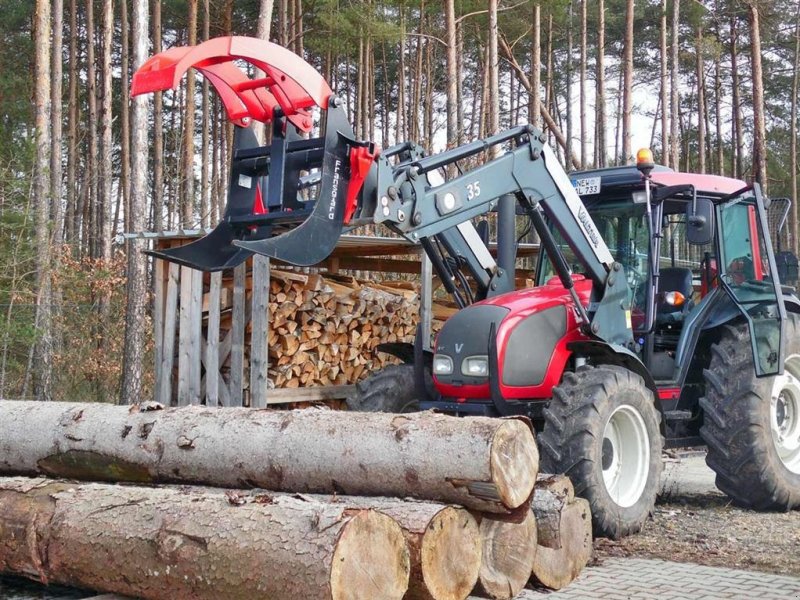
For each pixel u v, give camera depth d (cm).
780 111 3466
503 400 620
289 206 538
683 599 473
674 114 2417
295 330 984
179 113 3014
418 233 569
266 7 1364
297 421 491
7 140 1544
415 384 672
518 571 456
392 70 3356
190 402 978
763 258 732
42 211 1345
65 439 543
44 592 509
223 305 1016
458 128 2014
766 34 2934
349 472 462
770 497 696
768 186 3553
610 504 588
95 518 450
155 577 421
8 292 1287
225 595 398
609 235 727
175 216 2700
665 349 746
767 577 517
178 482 526
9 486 496
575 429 580
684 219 741
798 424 765
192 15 1988
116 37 2884
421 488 443
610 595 481
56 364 1494
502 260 711
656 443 629
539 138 641
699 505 737
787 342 752
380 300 1061
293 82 531
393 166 571
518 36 2673
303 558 374
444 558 411
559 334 653
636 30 3155
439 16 2756
